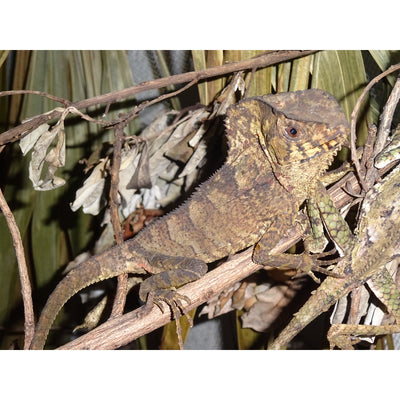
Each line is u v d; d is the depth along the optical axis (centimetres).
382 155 48
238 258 49
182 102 64
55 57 60
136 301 60
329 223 48
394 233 48
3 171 61
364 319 51
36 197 61
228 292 57
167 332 57
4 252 61
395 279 52
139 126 61
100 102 51
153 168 56
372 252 48
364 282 49
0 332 62
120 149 51
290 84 54
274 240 49
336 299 49
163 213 58
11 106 61
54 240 61
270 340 57
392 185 49
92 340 48
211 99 55
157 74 65
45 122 50
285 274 56
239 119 49
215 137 55
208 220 51
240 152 50
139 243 51
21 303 62
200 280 49
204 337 69
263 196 50
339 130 46
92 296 59
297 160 47
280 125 47
